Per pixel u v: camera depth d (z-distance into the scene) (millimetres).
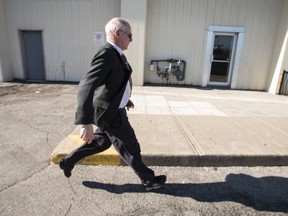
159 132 3980
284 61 8680
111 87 2119
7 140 3777
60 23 9203
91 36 9273
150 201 2441
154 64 9484
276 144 3641
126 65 2201
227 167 3221
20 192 2490
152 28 9086
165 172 3031
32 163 3088
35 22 9234
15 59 9695
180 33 9141
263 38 9195
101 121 2186
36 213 2191
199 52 9344
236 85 9680
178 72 9391
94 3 8930
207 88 9398
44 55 9562
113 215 2215
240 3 8867
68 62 9594
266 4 8867
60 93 7559
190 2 8852
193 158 3176
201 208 2363
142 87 8844
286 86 8797
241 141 3719
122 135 2283
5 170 2902
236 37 9250
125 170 3012
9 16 9234
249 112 5699
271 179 2949
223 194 2609
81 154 2508
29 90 7930
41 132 4133
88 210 2264
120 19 2178
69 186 2631
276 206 2434
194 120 4777
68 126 4457
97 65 1967
